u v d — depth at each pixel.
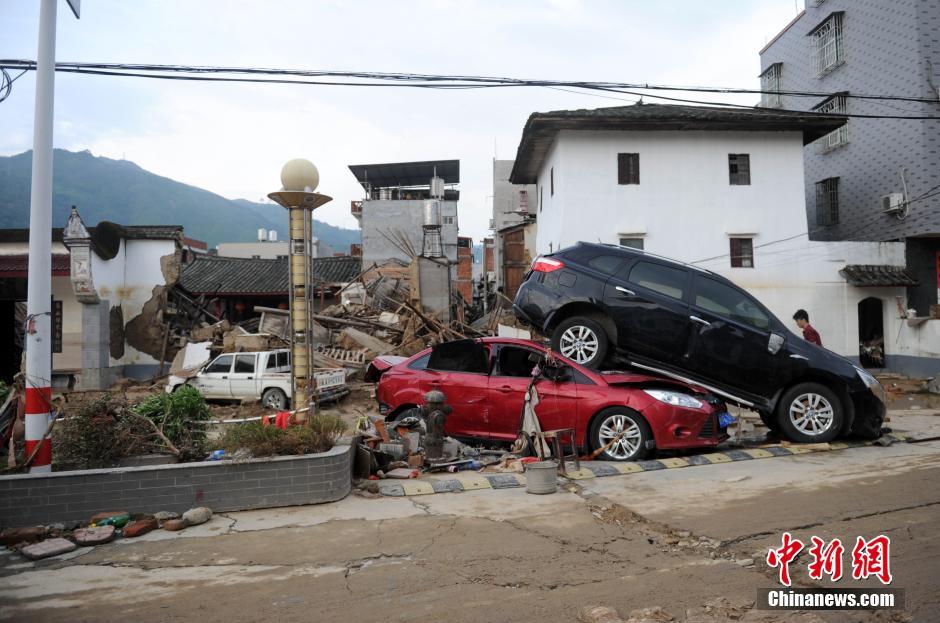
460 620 3.83
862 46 22.59
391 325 21.38
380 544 5.27
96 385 17.77
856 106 23.00
